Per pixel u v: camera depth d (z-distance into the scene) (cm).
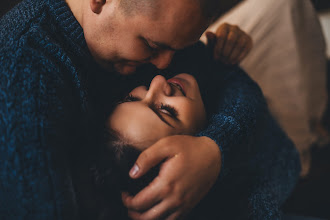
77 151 56
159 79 71
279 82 132
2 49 53
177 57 92
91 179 55
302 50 129
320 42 133
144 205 52
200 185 56
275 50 131
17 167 45
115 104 72
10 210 48
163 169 53
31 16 59
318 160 138
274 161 96
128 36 59
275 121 109
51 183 46
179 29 55
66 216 47
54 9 62
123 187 57
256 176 82
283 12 128
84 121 60
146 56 64
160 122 65
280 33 129
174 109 69
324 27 186
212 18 57
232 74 94
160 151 53
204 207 68
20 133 46
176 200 52
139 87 76
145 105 68
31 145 46
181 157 54
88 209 53
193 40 59
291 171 100
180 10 52
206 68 96
